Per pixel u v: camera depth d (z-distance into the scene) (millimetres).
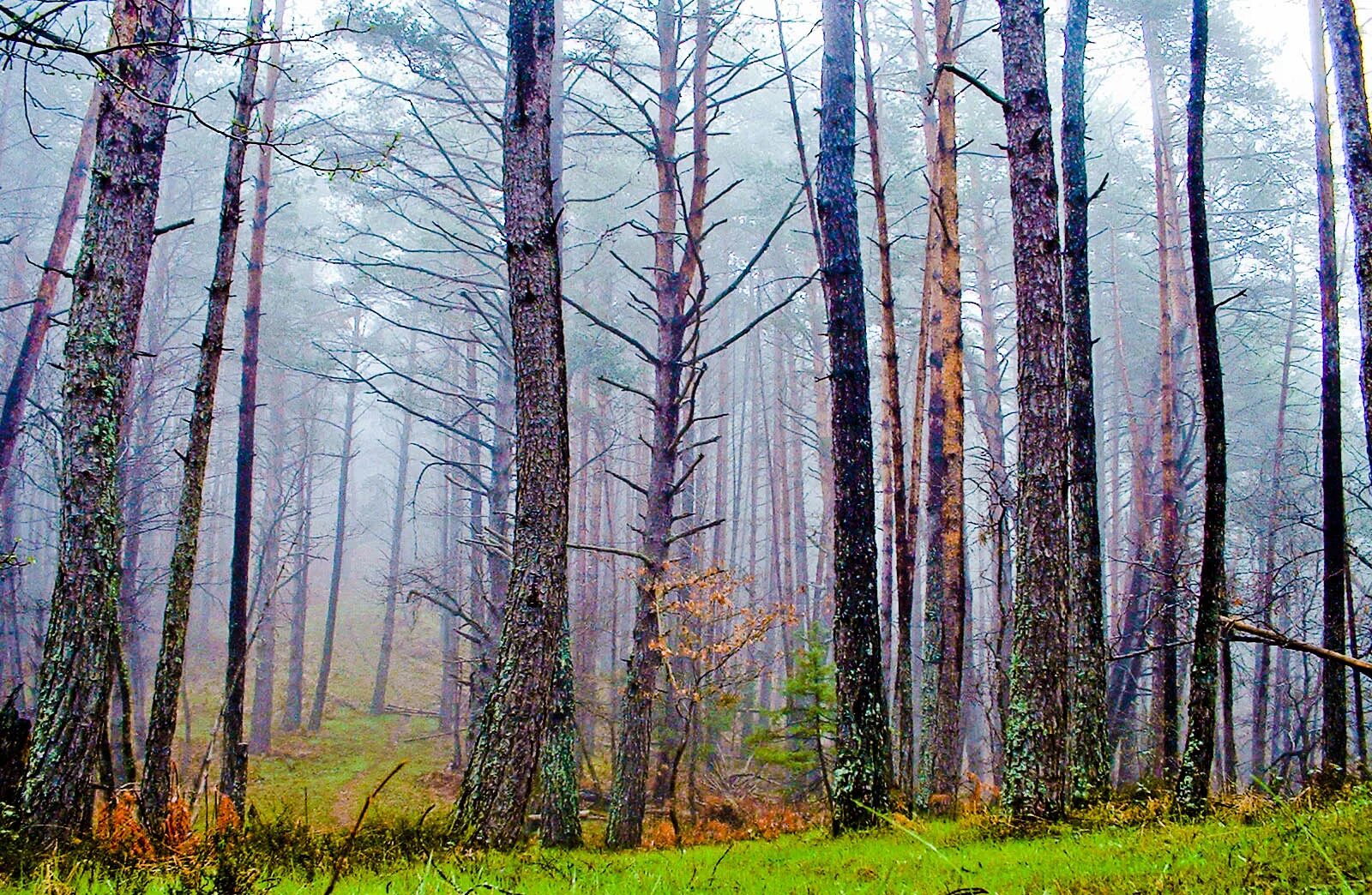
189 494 10586
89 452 9102
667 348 15789
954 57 16875
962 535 15867
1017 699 9602
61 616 8867
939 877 5699
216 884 5676
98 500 9117
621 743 14164
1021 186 10102
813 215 14211
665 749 19891
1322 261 14234
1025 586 9742
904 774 15016
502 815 9094
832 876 6367
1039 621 9609
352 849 7535
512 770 9250
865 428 11180
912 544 16484
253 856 6969
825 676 19000
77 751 8656
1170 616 18000
